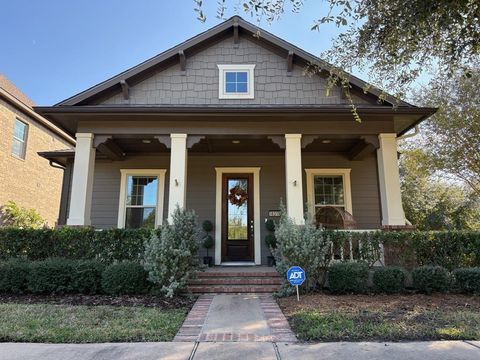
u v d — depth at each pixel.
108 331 4.09
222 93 8.58
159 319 4.61
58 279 6.18
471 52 3.61
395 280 6.18
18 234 7.02
